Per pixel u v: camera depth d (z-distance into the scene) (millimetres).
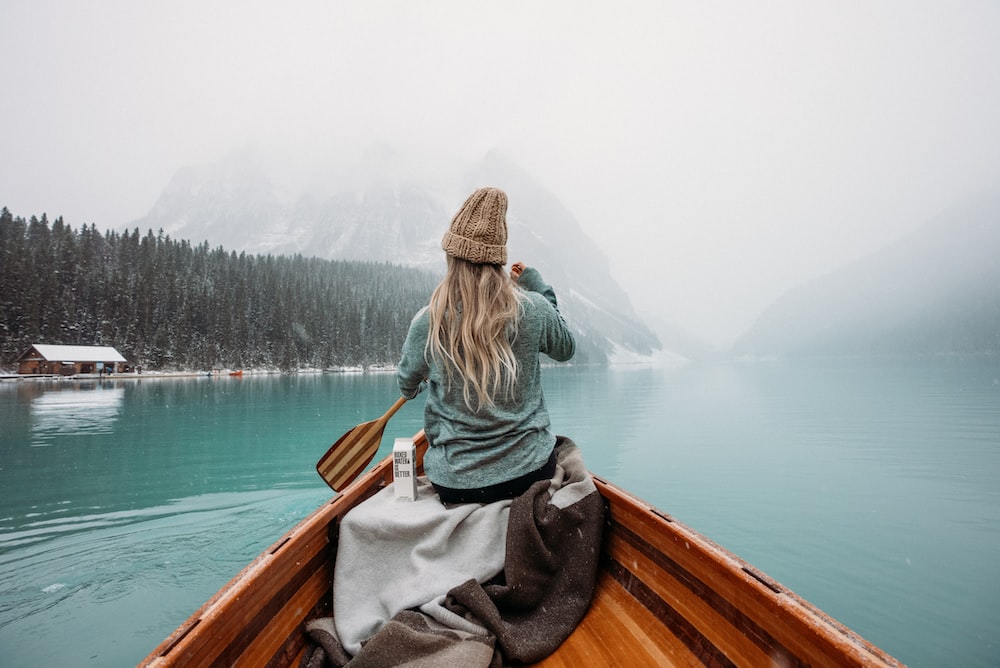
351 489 2340
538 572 1575
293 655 1473
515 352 1678
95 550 5652
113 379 48188
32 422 17156
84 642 3838
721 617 1393
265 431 15289
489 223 1651
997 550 5836
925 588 4930
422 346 1746
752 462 10906
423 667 1211
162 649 939
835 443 13305
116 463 10586
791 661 1120
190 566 5223
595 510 1813
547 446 1772
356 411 20891
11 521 6723
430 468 1752
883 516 7168
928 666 3713
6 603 4387
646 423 17672
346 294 88375
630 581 1901
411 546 1630
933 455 11586
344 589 1585
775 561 5629
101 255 66375
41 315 55594
